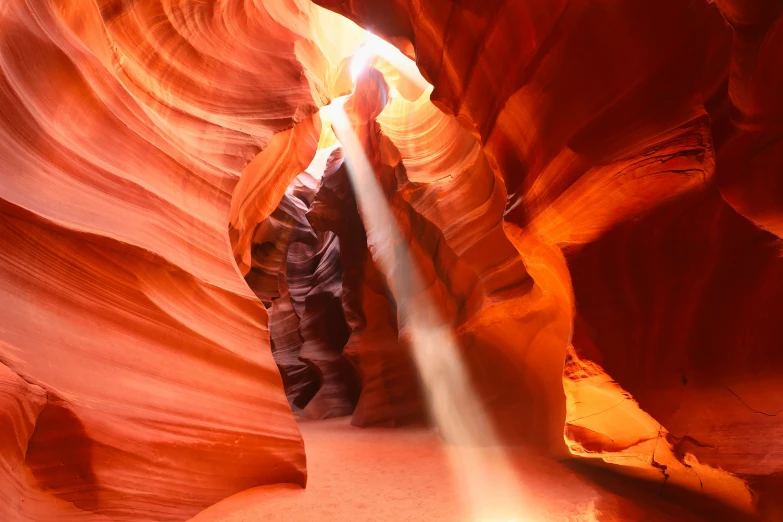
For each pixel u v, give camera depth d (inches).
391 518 187.6
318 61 374.0
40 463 136.5
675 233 178.9
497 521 184.1
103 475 148.2
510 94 230.5
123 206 196.1
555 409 299.7
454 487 234.5
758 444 155.1
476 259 346.9
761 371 158.1
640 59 178.1
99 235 171.5
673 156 167.3
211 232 246.2
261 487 216.5
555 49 207.2
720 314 167.8
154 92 248.2
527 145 230.4
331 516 187.3
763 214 168.2
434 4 253.4
